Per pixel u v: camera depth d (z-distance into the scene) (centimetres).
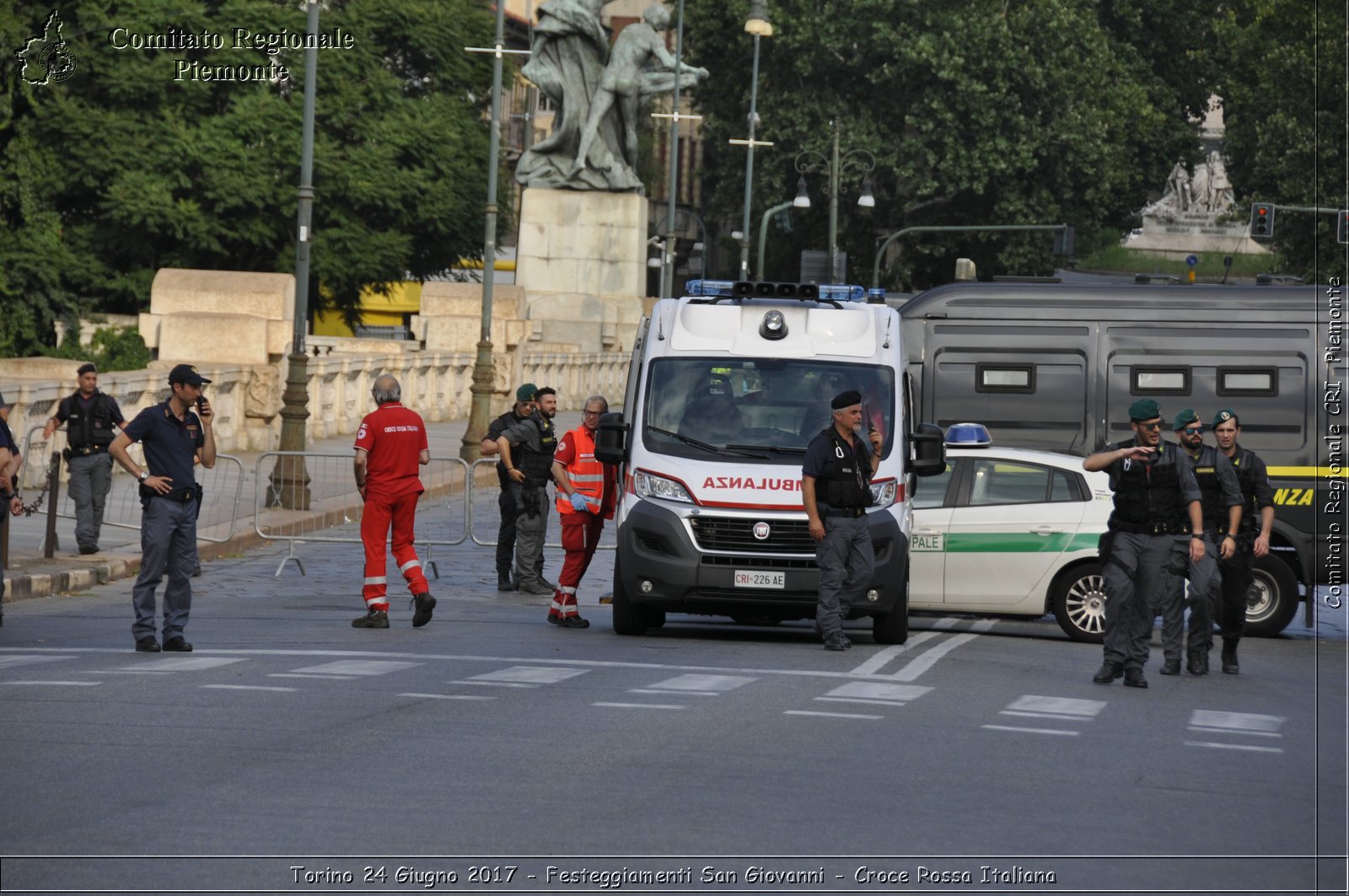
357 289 10812
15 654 2392
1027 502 3092
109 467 3756
